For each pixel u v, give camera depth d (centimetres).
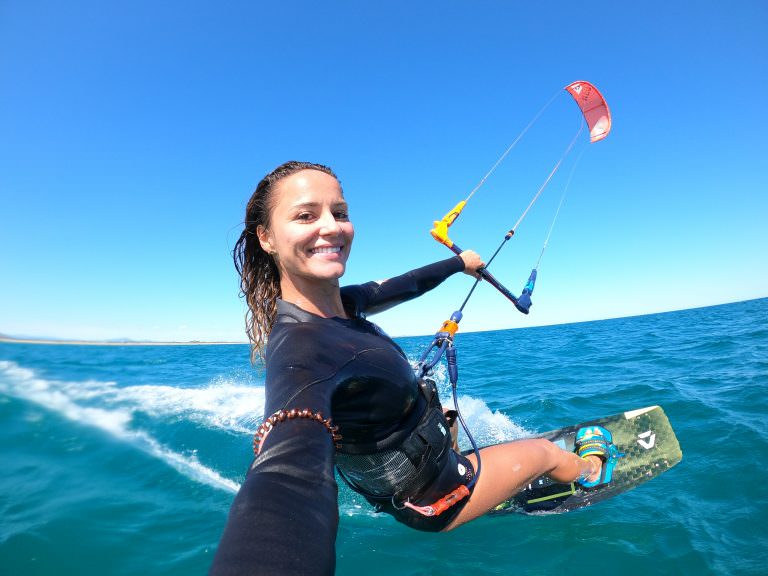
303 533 90
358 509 317
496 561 246
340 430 184
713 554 233
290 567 83
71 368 802
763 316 2191
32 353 923
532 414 565
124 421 439
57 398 479
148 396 582
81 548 229
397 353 198
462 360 1388
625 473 322
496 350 1683
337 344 174
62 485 294
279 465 107
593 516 287
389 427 195
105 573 214
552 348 1561
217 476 338
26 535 231
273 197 200
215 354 2041
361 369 171
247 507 94
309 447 115
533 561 245
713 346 1084
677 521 268
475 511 227
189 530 255
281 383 142
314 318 191
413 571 240
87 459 339
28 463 319
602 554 245
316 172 201
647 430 345
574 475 290
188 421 471
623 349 1268
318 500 100
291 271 199
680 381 667
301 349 162
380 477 203
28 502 268
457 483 218
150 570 218
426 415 212
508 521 291
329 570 88
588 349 1380
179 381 819
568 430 359
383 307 287
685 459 354
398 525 292
